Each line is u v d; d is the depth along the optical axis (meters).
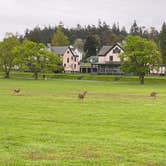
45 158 16.47
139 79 109.31
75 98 47.50
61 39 192.38
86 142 19.75
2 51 120.50
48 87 70.88
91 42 185.75
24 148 18.17
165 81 106.31
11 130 23.16
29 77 122.94
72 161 16.05
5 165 15.26
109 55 151.62
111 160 16.33
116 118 29.73
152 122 27.94
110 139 20.78
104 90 65.81
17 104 38.91
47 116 30.16
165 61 124.06
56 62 121.25
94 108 36.53
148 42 103.81
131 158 16.66
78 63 166.75
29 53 116.06
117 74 132.38
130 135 22.42
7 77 121.00
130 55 101.62
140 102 44.03
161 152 17.88
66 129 24.08
